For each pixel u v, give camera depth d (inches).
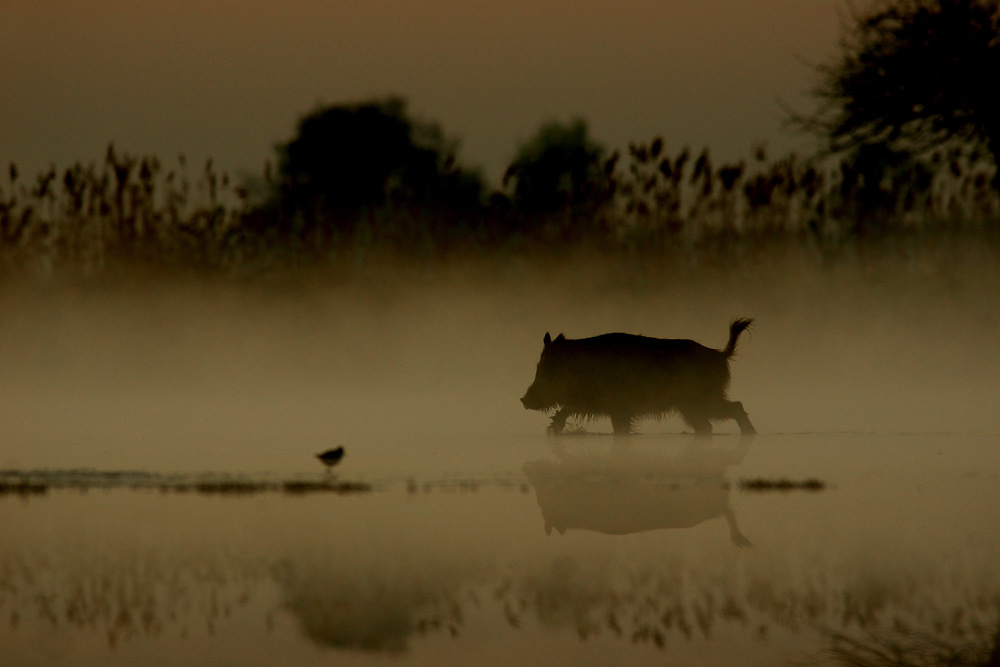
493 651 822.5
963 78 3764.8
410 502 1457.9
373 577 1048.8
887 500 1470.2
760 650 828.0
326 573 1058.7
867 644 836.6
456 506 1417.3
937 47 3762.3
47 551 1149.7
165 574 1058.7
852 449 2143.2
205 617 913.5
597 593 989.8
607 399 2487.7
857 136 3993.6
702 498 1485.0
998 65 3740.2
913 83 3794.3
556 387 2516.0
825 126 4013.3
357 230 6338.6
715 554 1135.6
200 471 1786.4
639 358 2491.4
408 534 1239.5
